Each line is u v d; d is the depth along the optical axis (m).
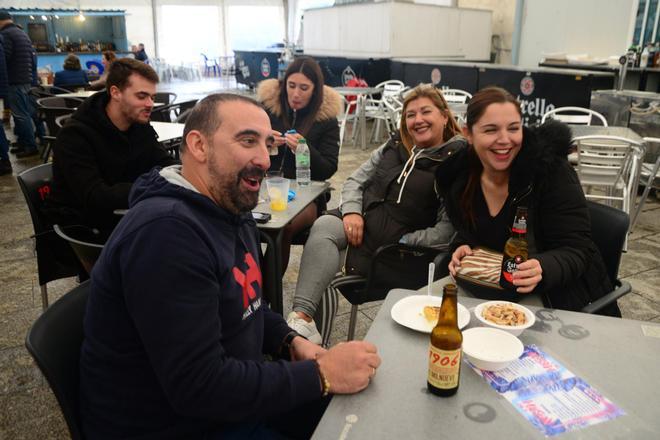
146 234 1.03
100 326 1.08
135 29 15.99
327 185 2.69
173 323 1.01
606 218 1.80
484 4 10.23
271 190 2.26
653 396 1.04
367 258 2.29
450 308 1.03
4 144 5.57
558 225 1.66
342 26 10.19
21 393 2.19
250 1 16.84
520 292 1.50
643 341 1.23
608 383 1.08
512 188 1.69
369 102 7.76
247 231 1.36
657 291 3.13
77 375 1.17
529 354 1.18
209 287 1.06
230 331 1.17
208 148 1.17
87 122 2.34
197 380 1.02
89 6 14.74
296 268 3.45
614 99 5.25
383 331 1.29
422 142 2.30
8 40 6.06
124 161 2.45
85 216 2.33
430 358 1.04
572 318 1.34
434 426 0.96
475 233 1.84
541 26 8.87
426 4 9.20
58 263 2.35
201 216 1.14
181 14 16.66
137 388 1.10
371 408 1.01
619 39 7.70
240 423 1.19
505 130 1.62
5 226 4.15
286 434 1.42
